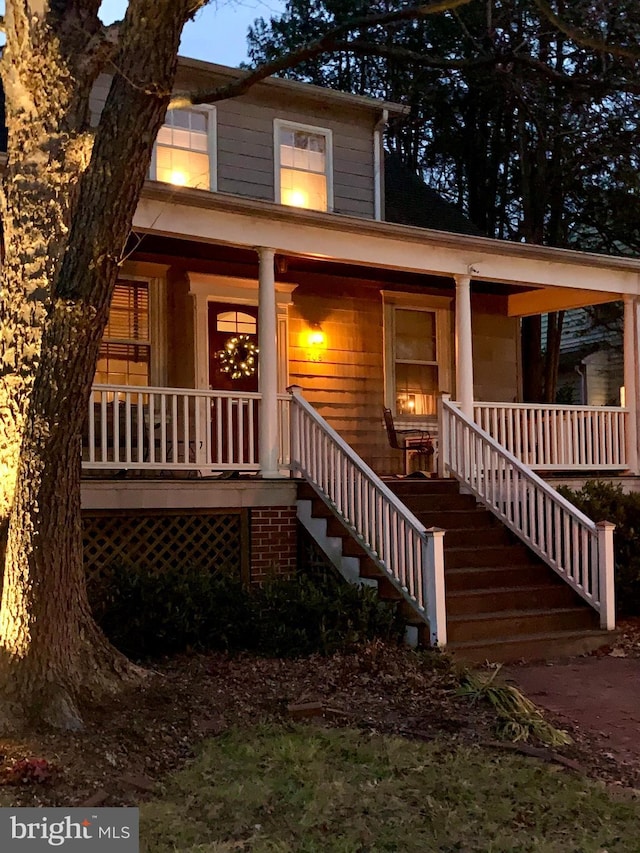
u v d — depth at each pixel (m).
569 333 24.05
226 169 11.95
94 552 8.44
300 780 4.69
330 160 12.77
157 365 11.41
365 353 13.09
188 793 4.53
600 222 19.98
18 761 4.61
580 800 4.61
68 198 5.59
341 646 7.26
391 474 13.11
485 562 9.17
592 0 9.04
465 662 7.36
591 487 10.59
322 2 19.80
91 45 5.61
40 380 5.04
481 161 20.75
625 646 8.49
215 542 9.03
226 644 7.32
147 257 11.36
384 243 10.34
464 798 4.57
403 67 18.45
